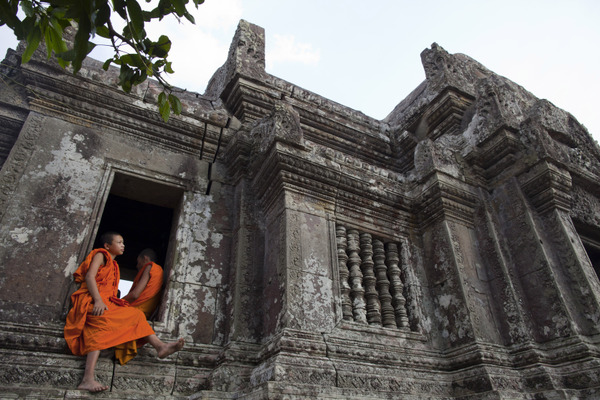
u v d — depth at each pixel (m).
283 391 3.33
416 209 5.83
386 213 5.62
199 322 4.51
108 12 2.61
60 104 5.07
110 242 4.39
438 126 7.61
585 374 4.28
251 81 6.86
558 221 5.51
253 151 5.57
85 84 5.27
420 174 5.95
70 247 4.30
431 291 5.34
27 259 4.04
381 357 4.29
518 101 8.01
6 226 4.10
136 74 3.14
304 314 4.17
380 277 5.14
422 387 4.26
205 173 5.65
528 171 5.89
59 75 5.14
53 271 4.10
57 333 3.77
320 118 7.42
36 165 4.57
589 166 6.87
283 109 5.32
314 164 5.07
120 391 3.64
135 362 3.88
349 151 7.65
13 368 3.42
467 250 5.43
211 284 4.81
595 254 6.95
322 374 3.76
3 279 3.85
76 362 3.61
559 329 4.79
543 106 7.16
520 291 5.21
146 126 5.47
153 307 4.56
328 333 4.22
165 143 5.60
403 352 4.56
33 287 3.94
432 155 5.88
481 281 5.27
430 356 4.71
